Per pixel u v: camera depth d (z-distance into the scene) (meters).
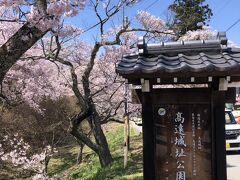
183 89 5.16
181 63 4.54
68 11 7.73
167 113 5.21
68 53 20.47
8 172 19.61
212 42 4.88
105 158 15.94
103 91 18.86
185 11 33.91
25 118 21.62
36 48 18.41
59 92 20.70
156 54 4.93
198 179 5.14
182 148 5.18
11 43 7.41
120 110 20.41
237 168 12.70
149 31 15.02
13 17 11.16
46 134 21.42
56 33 10.10
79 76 20.02
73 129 15.82
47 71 19.53
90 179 14.73
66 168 21.81
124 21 14.97
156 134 5.21
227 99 5.13
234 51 4.85
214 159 5.04
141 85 5.00
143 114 5.14
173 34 15.77
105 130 31.59
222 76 4.71
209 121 5.14
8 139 17.88
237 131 15.66
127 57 5.04
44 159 15.85
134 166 13.69
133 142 21.22
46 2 7.59
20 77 18.02
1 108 19.03
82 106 15.69
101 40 14.80
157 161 5.20
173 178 5.17
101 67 17.91
